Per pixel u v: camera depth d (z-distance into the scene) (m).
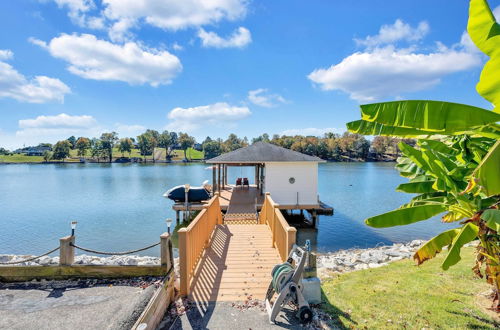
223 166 23.42
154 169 65.31
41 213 18.89
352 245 12.34
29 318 4.03
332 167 66.44
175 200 17.73
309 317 3.82
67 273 5.32
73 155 115.50
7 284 5.15
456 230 4.35
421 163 4.16
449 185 4.03
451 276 6.03
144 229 14.96
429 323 4.12
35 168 70.94
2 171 60.69
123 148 103.56
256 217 12.64
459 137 4.42
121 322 3.91
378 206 21.06
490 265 4.07
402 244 11.98
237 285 4.83
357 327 3.95
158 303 3.76
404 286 5.61
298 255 4.41
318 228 15.05
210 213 7.60
